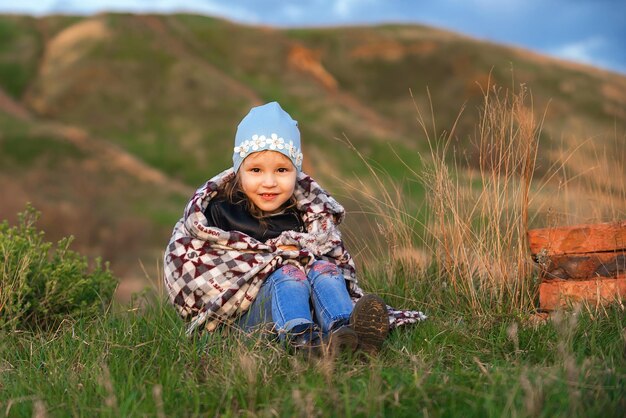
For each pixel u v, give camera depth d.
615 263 3.40
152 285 4.06
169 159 41.62
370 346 2.80
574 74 51.56
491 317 3.32
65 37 52.12
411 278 3.98
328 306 3.01
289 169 3.31
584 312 3.15
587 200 4.17
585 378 2.33
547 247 3.57
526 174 3.67
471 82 52.50
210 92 47.34
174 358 2.82
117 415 2.25
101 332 3.20
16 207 31.61
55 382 2.63
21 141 38.81
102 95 46.38
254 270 3.12
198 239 3.23
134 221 31.97
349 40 57.34
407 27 60.78
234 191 3.41
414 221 4.18
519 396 2.20
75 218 31.22
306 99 49.66
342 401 2.26
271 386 2.46
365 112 50.09
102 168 38.19
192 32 55.66
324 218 3.43
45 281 3.80
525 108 3.77
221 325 3.19
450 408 2.20
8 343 3.28
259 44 55.66
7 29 52.53
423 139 46.06
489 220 3.76
